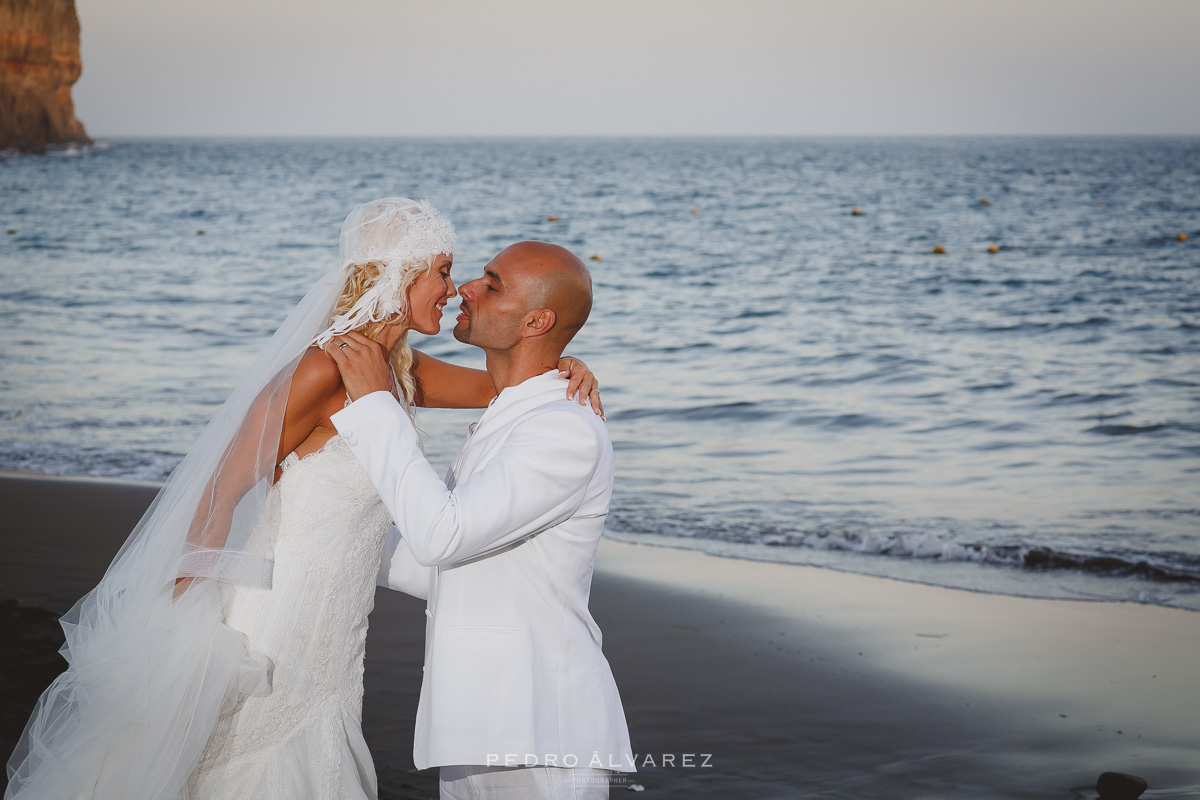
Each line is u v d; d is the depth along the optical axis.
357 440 2.15
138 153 93.88
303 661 2.27
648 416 10.09
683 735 3.76
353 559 2.33
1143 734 3.83
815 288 19.61
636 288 19.81
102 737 2.14
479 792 2.24
